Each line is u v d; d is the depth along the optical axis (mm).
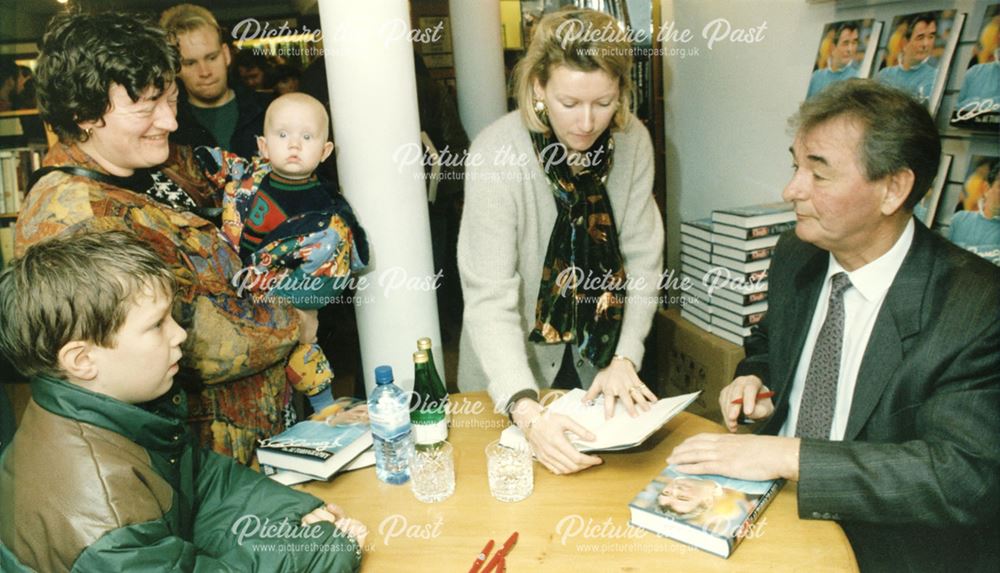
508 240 1403
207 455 1102
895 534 1113
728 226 2043
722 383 2092
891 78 1589
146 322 877
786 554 969
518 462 1183
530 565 982
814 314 1314
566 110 1267
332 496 1190
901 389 1080
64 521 796
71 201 1040
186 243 1220
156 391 938
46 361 846
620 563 973
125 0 3633
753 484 1074
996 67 1323
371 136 1602
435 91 2781
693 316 2320
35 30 3711
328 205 1563
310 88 2359
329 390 1631
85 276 825
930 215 1506
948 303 1052
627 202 1588
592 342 1544
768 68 2104
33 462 829
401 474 1222
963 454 968
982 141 1389
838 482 1010
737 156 2340
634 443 1135
